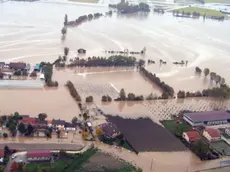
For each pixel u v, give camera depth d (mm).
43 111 164625
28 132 144000
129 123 163125
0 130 144625
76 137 146875
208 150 145250
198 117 169875
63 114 164000
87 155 135000
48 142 141000
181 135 156625
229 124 172500
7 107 164500
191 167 136375
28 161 127125
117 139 148500
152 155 140625
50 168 123312
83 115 164125
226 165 139500
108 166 129375
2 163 124500
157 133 157250
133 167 131000
